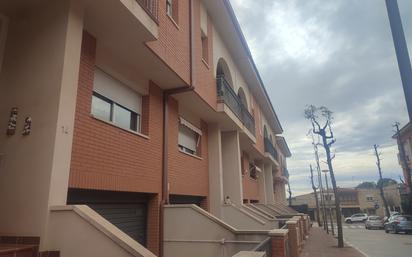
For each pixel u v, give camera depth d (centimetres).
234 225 1248
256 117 2164
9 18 556
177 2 923
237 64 1703
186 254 834
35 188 453
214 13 1300
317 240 2302
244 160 2022
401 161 4212
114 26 620
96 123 613
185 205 859
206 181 1262
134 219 786
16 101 507
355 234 3114
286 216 1958
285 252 812
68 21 513
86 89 604
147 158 791
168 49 809
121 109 766
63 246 421
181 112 1094
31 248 416
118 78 739
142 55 736
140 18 611
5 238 442
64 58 496
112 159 646
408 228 3059
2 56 538
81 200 603
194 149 1213
